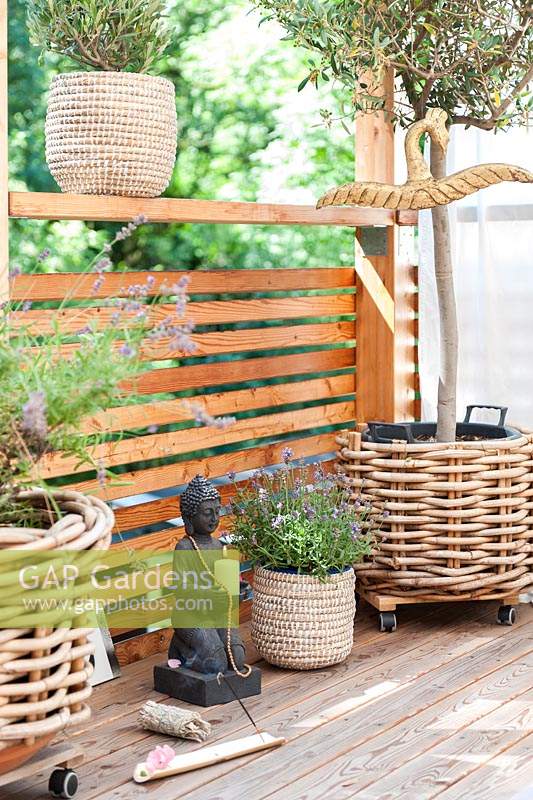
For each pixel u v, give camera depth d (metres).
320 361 3.72
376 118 3.61
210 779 2.23
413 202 2.94
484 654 2.97
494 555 3.12
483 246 3.60
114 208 2.62
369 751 2.35
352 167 7.04
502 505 3.08
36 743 1.87
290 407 6.92
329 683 2.75
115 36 2.73
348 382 3.85
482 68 3.08
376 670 2.85
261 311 3.48
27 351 1.99
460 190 2.93
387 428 3.11
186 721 2.40
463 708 2.58
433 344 3.67
